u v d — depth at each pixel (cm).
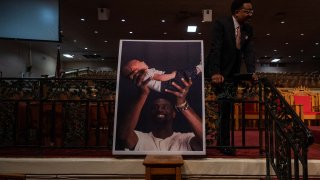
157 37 1472
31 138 418
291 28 1277
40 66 1814
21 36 713
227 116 346
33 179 331
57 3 745
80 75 1333
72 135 368
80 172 327
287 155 272
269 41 1541
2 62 1348
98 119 357
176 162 278
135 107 338
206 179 322
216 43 330
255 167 323
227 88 343
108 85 357
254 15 1093
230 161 322
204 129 330
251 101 343
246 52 346
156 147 325
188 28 1288
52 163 329
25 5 718
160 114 335
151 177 280
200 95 341
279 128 284
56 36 752
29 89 366
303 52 1889
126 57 357
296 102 600
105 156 337
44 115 418
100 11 1016
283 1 946
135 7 1025
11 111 364
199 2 976
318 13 1067
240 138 471
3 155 340
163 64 354
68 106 369
